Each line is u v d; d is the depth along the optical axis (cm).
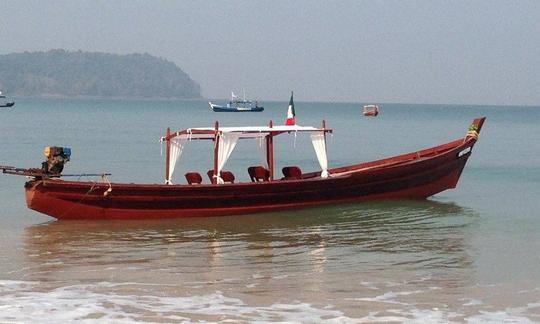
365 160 5328
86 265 1772
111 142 6700
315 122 14038
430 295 1505
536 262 1850
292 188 2589
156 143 6606
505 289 1562
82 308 1385
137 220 2428
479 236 2231
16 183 3431
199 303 1430
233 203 2516
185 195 2442
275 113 19425
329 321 1314
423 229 2356
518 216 2636
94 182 2364
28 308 1381
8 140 6706
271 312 1370
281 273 1708
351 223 2448
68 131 8606
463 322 1316
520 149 6406
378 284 1600
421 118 17625
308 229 2333
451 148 3123
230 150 2548
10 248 1978
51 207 2350
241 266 1783
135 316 1338
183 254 1923
